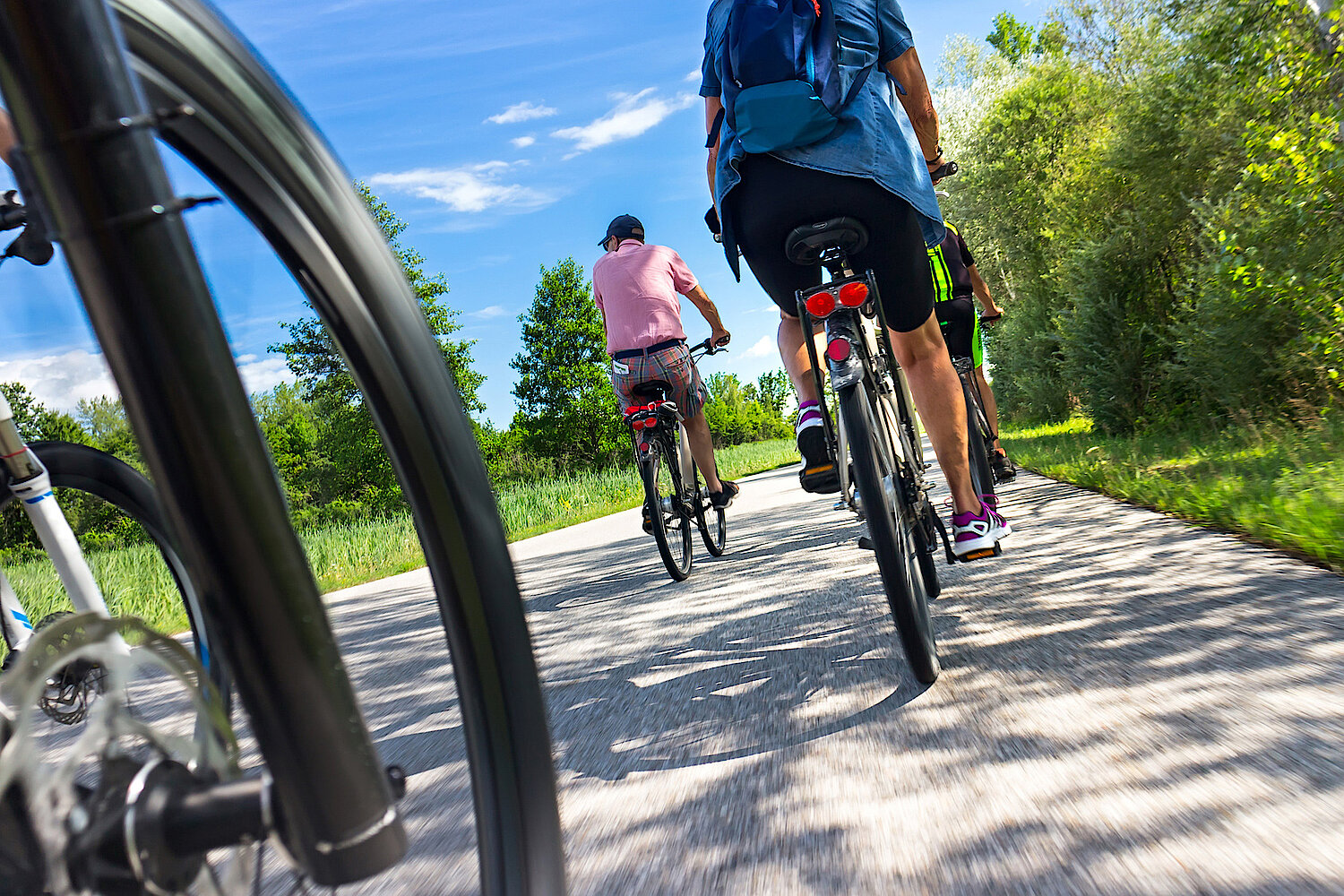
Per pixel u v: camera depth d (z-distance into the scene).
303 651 0.63
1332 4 7.59
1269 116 8.62
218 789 0.65
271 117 0.74
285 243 0.74
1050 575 3.86
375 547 11.67
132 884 0.63
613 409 51.81
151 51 0.66
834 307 2.64
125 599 1.25
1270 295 7.51
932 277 3.04
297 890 0.81
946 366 3.08
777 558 5.87
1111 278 11.31
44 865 0.62
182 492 0.59
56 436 1.25
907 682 2.69
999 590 3.73
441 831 1.87
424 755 2.63
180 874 0.66
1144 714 2.18
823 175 2.65
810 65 2.65
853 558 5.27
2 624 1.21
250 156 0.71
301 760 0.63
